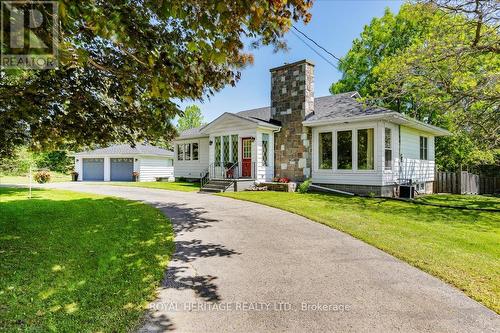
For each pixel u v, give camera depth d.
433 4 9.52
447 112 11.41
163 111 4.84
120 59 4.19
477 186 17.47
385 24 21.34
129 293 3.35
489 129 11.41
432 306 3.10
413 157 14.41
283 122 14.48
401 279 3.79
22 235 5.59
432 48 10.05
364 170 11.75
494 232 6.32
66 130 5.69
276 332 2.63
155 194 12.60
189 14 2.95
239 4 2.84
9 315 2.84
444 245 5.21
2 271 3.90
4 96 4.23
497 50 9.19
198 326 2.72
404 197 12.12
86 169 27.73
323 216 7.54
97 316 2.86
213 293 3.39
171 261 4.39
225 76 4.45
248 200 10.30
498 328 2.70
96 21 2.63
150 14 3.62
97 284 3.56
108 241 5.29
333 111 13.42
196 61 3.84
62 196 11.72
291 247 5.10
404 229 6.36
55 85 4.58
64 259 4.37
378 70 11.92
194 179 20.02
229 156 15.24
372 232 6.03
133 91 4.60
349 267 4.20
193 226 6.54
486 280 3.74
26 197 11.25
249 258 4.55
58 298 3.20
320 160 13.14
